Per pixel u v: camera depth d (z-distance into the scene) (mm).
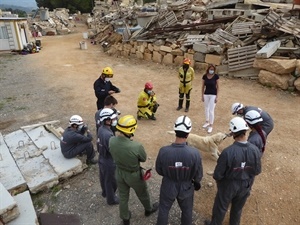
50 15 47562
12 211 3756
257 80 10664
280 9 11961
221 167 3346
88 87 11195
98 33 28422
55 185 4953
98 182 5066
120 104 9094
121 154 3520
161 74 12859
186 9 16156
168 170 3324
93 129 7250
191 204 3594
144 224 4082
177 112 8203
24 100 9883
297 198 4441
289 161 5410
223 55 11586
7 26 20062
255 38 11305
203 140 5441
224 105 8547
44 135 6531
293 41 10352
